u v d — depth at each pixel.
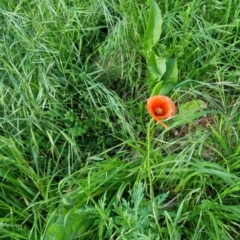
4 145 0.59
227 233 0.52
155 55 0.63
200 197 0.55
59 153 0.61
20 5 0.73
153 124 0.60
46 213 0.57
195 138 0.59
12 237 0.54
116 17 0.70
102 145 0.64
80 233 0.53
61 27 0.70
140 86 0.68
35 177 0.57
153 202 0.50
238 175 0.56
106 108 0.65
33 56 0.66
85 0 0.74
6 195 0.58
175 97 0.64
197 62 0.67
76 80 0.67
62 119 0.64
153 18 0.63
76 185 0.57
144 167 0.54
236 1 0.69
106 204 0.56
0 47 0.67
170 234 0.49
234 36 0.67
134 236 0.48
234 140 0.59
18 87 0.63
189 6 0.68
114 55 0.69
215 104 0.63
